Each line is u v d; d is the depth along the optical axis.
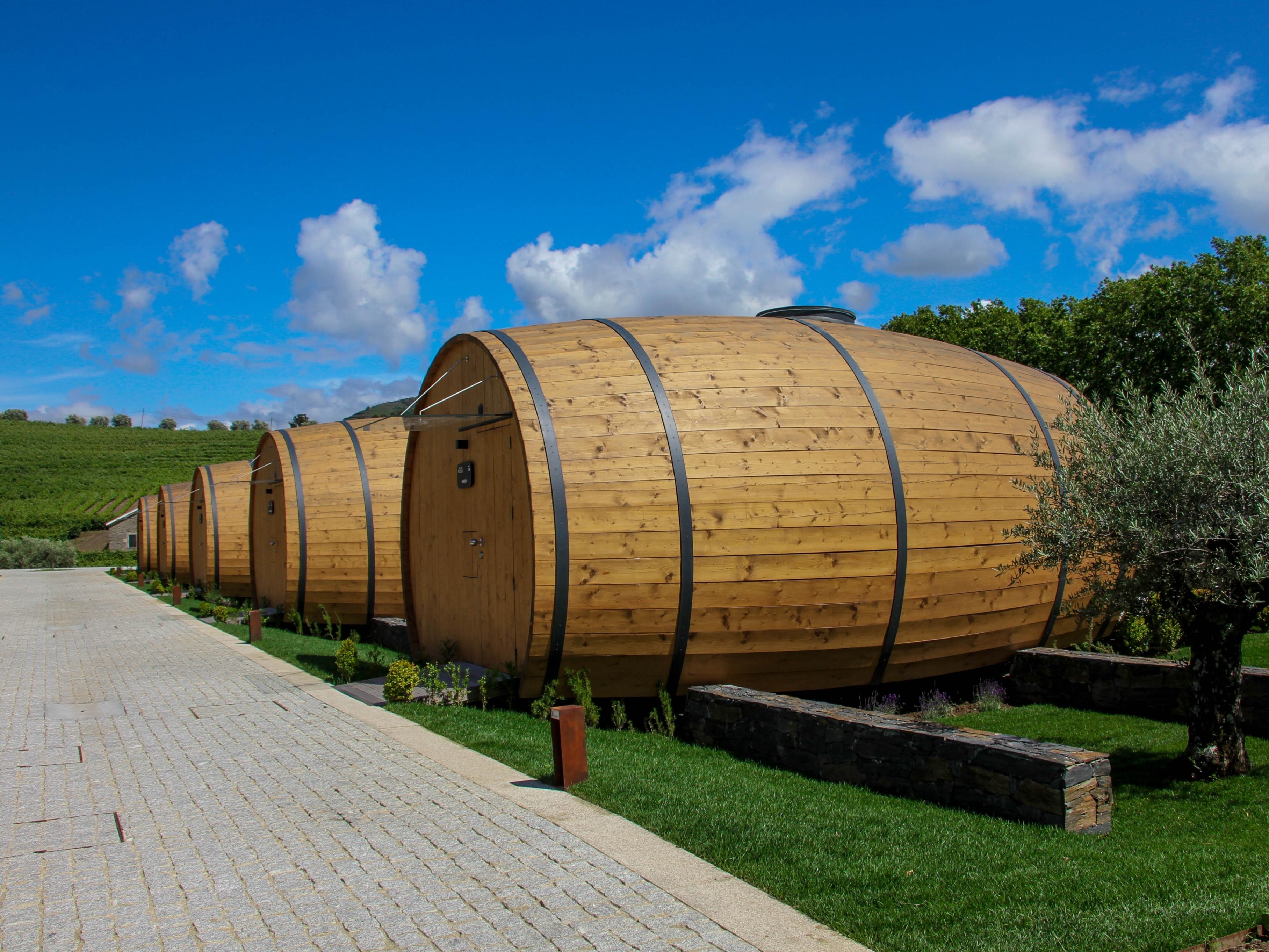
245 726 8.71
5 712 9.69
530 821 5.54
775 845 5.08
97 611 23.72
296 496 15.80
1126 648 12.09
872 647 8.95
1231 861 4.98
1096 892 4.44
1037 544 7.46
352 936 3.99
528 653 8.18
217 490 23.47
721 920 4.07
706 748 7.99
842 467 8.54
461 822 5.55
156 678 11.99
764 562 8.25
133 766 7.26
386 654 13.55
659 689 8.66
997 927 4.00
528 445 8.01
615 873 4.66
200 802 6.19
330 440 16.77
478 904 4.30
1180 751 7.84
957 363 10.55
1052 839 5.30
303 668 12.41
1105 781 5.67
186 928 4.14
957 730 6.37
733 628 8.35
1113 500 6.59
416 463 12.09
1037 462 7.49
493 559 9.49
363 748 7.62
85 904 4.44
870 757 6.60
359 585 15.98
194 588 27.56
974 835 5.36
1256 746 7.98
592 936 3.92
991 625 9.88
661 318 10.34
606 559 7.98
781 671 8.88
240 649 14.67
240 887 4.62
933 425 9.23
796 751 7.20
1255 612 6.89
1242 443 6.05
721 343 9.20
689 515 8.06
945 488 9.06
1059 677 10.21
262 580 19.44
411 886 4.56
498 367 8.62
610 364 8.68
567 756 6.25
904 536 8.71
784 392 8.73
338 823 5.62
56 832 5.59
